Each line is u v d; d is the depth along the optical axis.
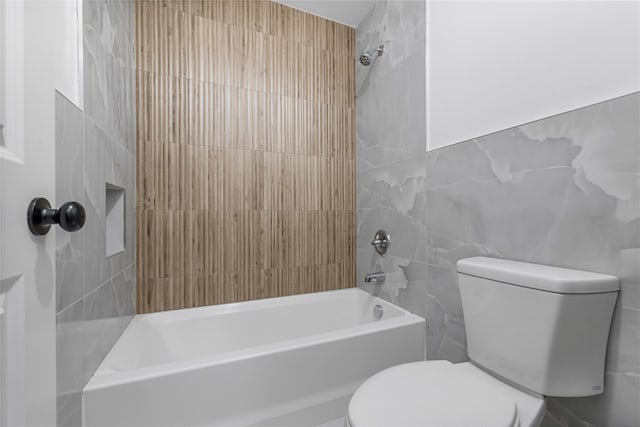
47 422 0.56
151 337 1.44
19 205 0.48
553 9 0.94
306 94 1.93
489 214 1.16
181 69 1.62
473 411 0.74
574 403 0.90
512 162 1.07
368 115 1.93
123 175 1.32
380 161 1.82
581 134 0.87
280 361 1.14
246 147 1.77
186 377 1.00
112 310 1.18
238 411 1.08
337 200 2.02
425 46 1.47
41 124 0.55
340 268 2.04
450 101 1.33
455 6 1.30
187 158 1.63
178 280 1.62
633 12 0.76
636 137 0.76
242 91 1.75
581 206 0.87
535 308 0.83
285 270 1.88
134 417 0.94
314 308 1.86
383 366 1.36
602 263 0.83
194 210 1.65
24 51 0.51
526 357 0.85
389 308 1.71
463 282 1.08
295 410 1.17
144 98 1.54
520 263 1.01
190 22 1.63
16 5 0.49
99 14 1.03
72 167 0.82
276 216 1.85
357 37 2.04
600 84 0.83
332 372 1.25
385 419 0.72
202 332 1.58
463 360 1.28
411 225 1.58
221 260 1.72
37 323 0.53
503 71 1.10
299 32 1.90
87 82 0.92
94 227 0.98
